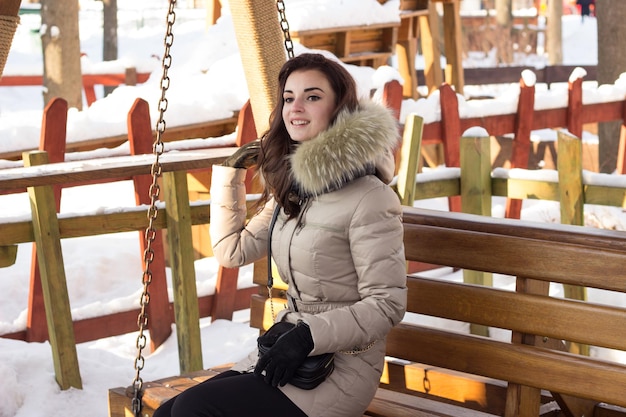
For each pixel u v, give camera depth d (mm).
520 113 7965
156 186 3371
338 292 2895
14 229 4590
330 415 2838
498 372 3092
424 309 3271
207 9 10219
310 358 2807
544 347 3170
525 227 3045
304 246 2908
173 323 5629
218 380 2848
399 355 3344
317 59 2975
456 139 7441
